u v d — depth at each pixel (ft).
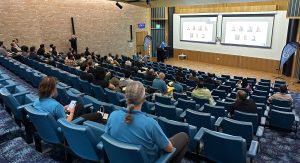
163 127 10.46
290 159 13.24
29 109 9.04
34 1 38.58
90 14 46.16
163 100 17.38
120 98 15.60
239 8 45.62
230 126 11.29
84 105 12.66
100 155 7.80
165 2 43.09
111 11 49.37
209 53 52.47
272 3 41.50
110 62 35.14
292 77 40.50
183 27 55.93
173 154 6.61
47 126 8.84
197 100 18.24
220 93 22.16
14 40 34.71
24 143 10.57
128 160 6.19
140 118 6.18
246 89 22.66
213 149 9.49
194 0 39.50
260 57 44.60
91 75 18.70
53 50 36.94
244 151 8.74
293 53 36.99
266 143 14.96
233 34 47.42
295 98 28.17
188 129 9.87
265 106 17.28
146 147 6.16
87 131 7.27
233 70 46.14
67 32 43.75
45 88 9.13
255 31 44.21
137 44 55.98
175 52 59.52
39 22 39.81
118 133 6.27
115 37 51.19
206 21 51.16
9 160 9.34
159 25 59.16
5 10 35.70
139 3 45.34
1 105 14.40
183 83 27.68
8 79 15.42
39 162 9.22
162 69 37.09
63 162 9.66
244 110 14.30
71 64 28.14
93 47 47.83
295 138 15.48
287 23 40.06
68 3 42.86
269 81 30.86
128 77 19.56
